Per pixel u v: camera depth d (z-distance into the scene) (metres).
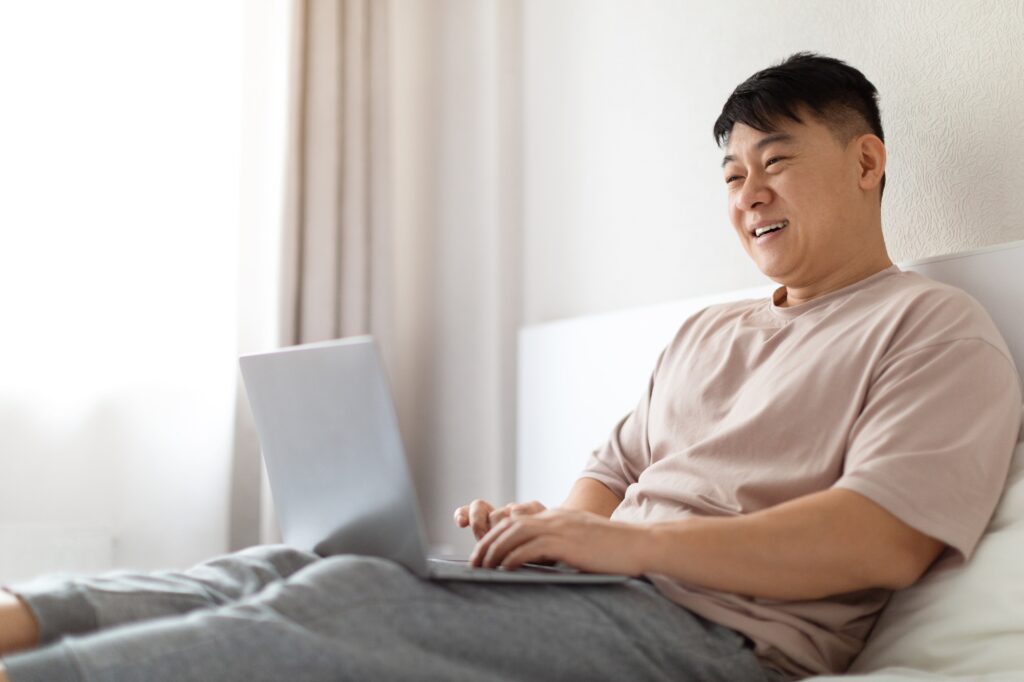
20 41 2.58
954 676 1.01
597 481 1.51
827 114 1.40
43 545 2.52
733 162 1.47
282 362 1.12
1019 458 1.15
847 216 1.39
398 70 3.24
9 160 2.55
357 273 3.02
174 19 2.81
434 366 3.07
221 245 2.84
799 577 1.06
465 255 2.96
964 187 1.59
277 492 1.21
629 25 2.43
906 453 1.08
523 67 2.84
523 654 0.95
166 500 2.71
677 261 2.23
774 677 1.08
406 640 0.90
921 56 1.68
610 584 1.06
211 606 1.02
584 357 2.28
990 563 1.05
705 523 1.07
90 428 2.62
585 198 2.56
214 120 2.85
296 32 2.97
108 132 2.69
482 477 2.83
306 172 2.98
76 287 2.62
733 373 1.38
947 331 1.16
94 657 0.79
